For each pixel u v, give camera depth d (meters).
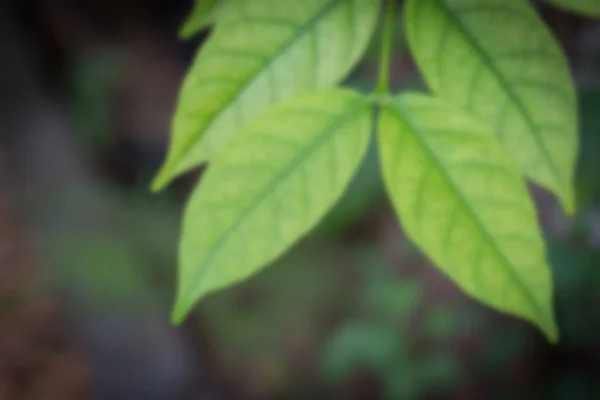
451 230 0.41
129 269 2.79
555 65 0.41
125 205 3.19
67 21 4.46
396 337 2.51
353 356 2.51
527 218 0.40
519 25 0.41
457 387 2.44
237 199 0.40
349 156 0.41
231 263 0.40
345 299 2.84
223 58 0.41
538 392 2.33
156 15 4.99
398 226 2.83
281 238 0.40
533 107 0.41
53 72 4.18
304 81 0.42
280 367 2.77
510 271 0.40
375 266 2.71
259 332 2.84
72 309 2.65
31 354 2.54
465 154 0.41
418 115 0.41
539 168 0.41
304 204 0.40
